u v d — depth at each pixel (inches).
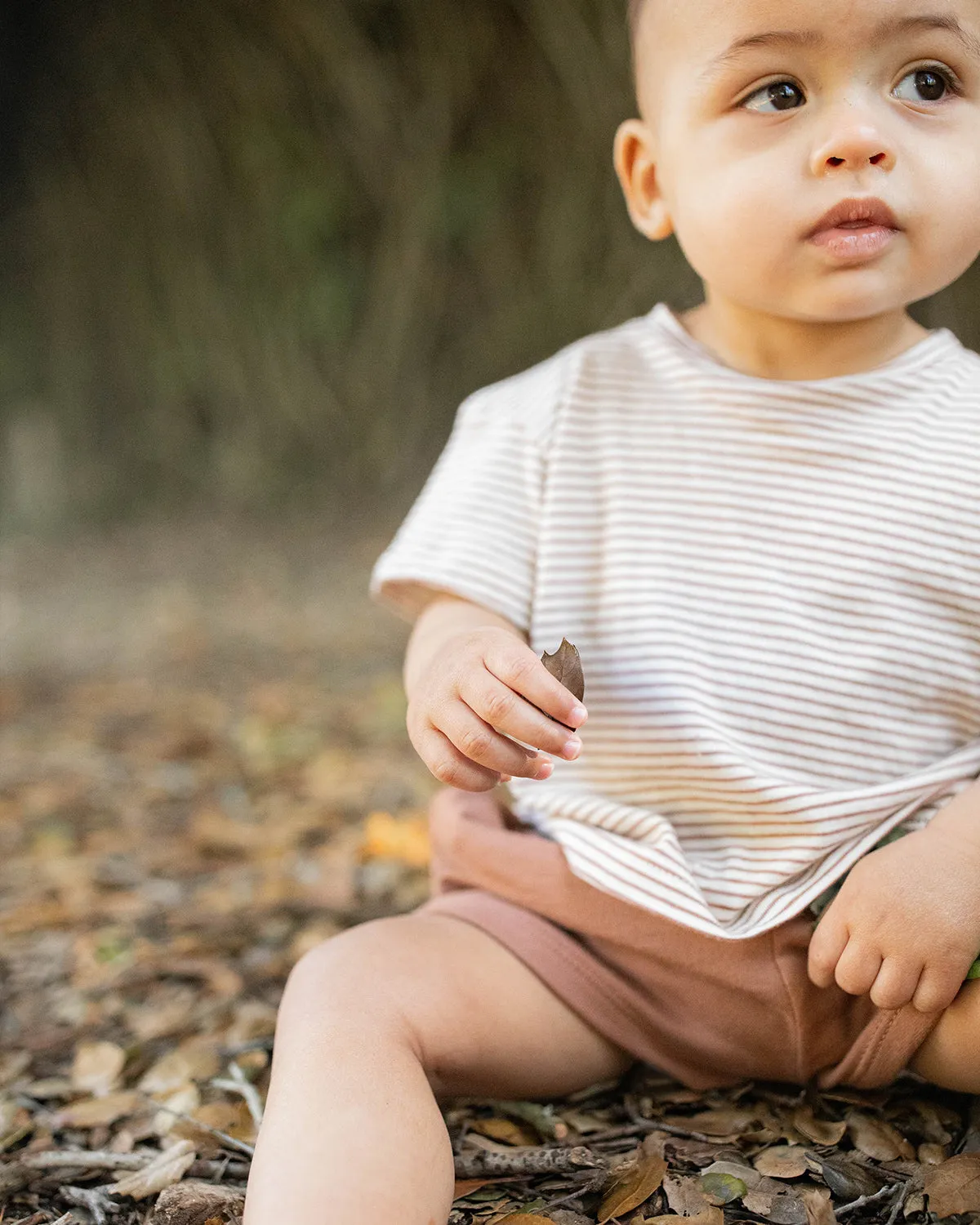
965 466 53.1
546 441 58.8
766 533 54.3
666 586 54.7
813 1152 50.4
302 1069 45.7
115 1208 51.1
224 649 190.5
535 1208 47.9
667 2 53.7
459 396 294.7
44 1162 54.2
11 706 160.6
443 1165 44.0
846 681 52.7
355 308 303.7
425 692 49.9
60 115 326.0
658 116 55.3
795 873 51.0
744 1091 55.2
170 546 283.1
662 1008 52.9
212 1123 56.6
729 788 52.1
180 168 313.9
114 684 171.6
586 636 55.9
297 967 52.0
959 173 50.9
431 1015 49.6
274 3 286.2
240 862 95.7
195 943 77.8
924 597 52.9
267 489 312.5
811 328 55.4
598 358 59.8
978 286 202.4
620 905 52.3
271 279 310.3
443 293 292.8
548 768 48.6
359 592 225.3
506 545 58.1
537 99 271.0
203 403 326.0
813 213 50.4
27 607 234.2
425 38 278.1
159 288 326.6
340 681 165.5
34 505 317.4
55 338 338.0
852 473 53.9
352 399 305.9
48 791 121.7
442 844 57.4
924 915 47.8
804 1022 51.1
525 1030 51.8
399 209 293.0
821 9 49.2
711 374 56.5
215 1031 66.3
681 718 53.0
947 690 53.0
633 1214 47.1
